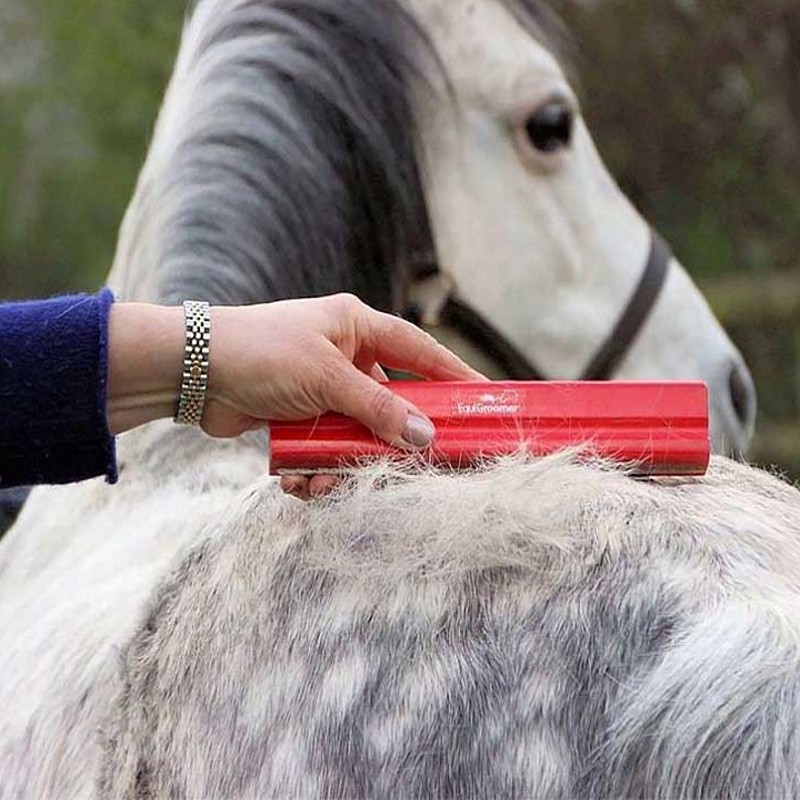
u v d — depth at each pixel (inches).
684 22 326.0
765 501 68.3
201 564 74.3
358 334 72.9
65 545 103.0
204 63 111.7
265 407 70.8
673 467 69.1
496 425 69.9
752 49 329.7
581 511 65.3
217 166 106.7
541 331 142.2
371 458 70.3
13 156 471.2
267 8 113.1
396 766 61.7
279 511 72.4
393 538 66.4
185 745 67.9
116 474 72.4
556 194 141.9
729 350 152.0
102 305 70.9
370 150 114.9
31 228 476.4
